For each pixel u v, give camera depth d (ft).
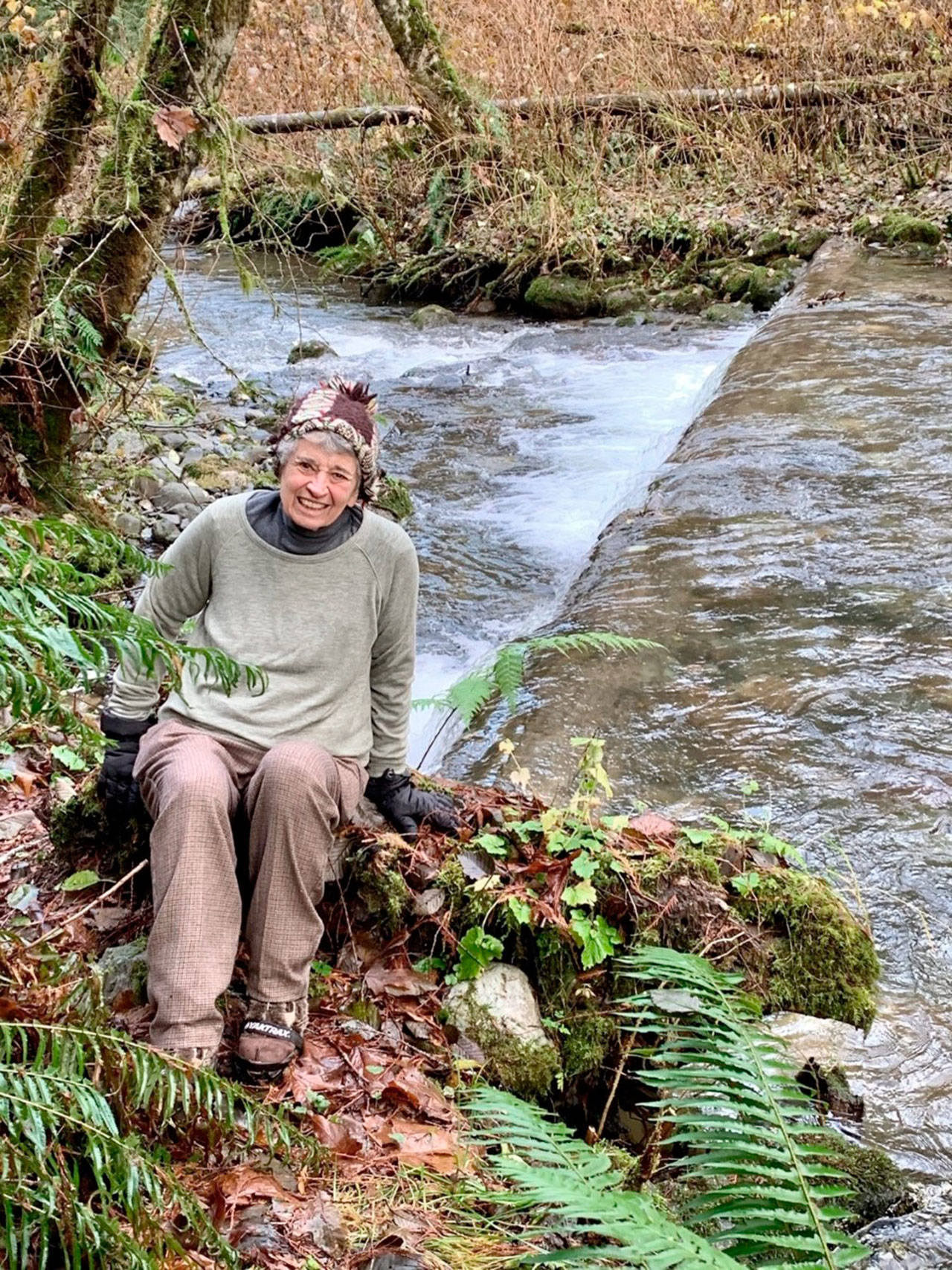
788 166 43.80
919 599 15.51
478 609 19.02
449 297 42.63
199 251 48.70
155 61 18.25
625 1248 5.60
